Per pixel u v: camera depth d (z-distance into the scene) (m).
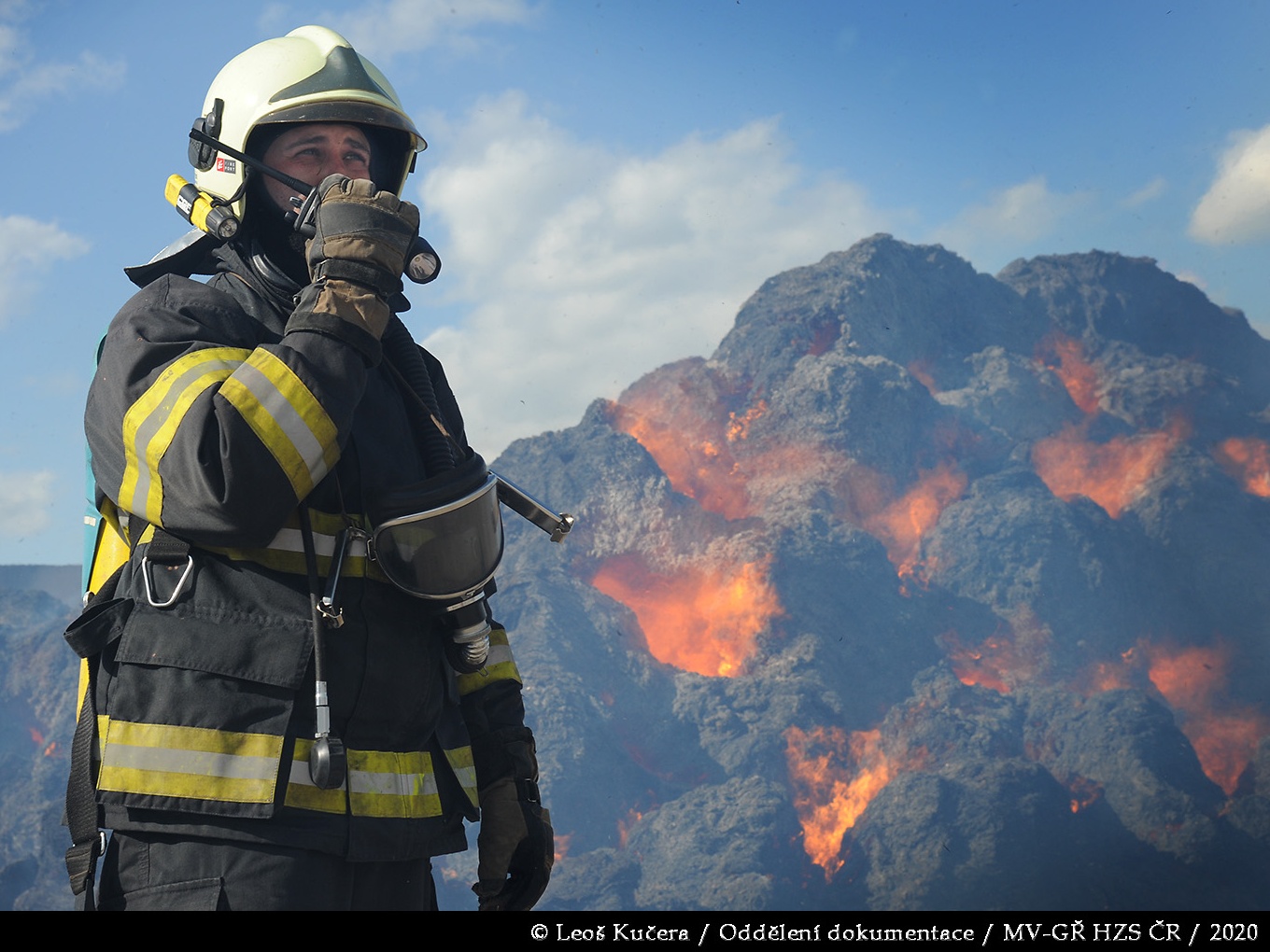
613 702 107.81
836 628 115.25
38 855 93.62
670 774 102.56
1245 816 88.94
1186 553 131.00
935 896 80.12
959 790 88.56
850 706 107.19
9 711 118.81
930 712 101.56
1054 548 126.12
